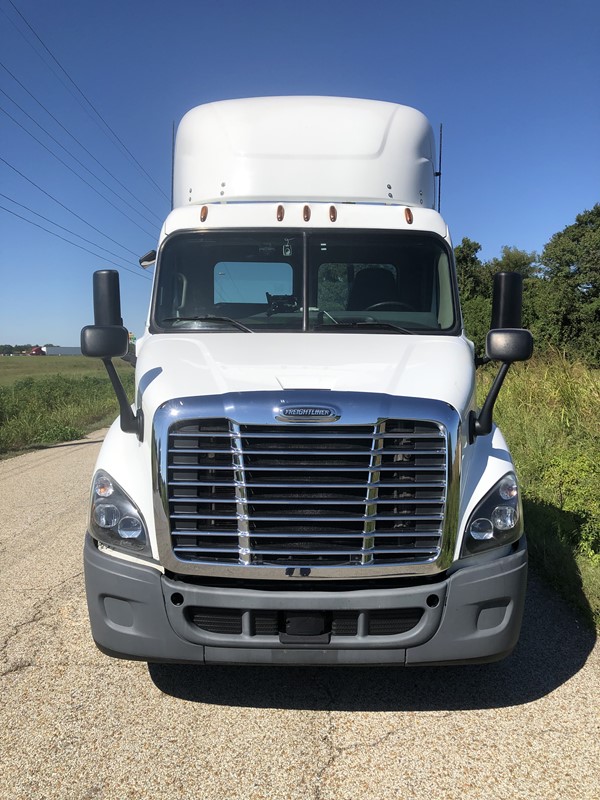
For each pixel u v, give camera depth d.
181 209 4.88
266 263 4.69
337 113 5.12
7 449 13.62
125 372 40.09
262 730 3.40
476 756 3.17
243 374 3.52
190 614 3.31
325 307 4.64
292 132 5.05
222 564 3.25
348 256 4.69
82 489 9.14
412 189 5.12
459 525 3.35
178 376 3.55
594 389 9.98
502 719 3.48
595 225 37.75
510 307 4.18
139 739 3.31
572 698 3.66
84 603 4.96
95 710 3.56
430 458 3.29
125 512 3.38
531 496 6.92
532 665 4.04
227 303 4.68
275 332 4.36
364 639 3.27
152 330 4.48
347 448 3.26
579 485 6.81
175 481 3.27
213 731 3.39
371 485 3.25
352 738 3.33
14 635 4.43
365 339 4.18
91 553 3.44
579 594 4.88
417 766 3.11
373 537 3.27
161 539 3.28
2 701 3.64
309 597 3.21
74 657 4.14
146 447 3.44
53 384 29.05
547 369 12.27
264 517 3.24
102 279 4.12
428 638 3.30
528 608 4.86
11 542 6.58
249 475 3.25
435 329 4.51
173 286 4.67
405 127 5.17
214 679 3.92
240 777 3.03
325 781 3.00
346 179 5.00
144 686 3.82
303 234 4.71
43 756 3.17
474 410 3.74
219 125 5.14
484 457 3.62
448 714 3.54
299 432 3.24
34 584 5.37
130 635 3.36
